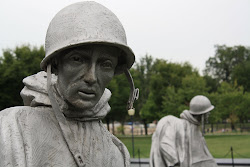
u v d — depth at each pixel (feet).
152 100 106.52
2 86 62.34
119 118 101.24
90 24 3.72
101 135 4.68
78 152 4.16
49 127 4.14
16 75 62.23
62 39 3.75
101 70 3.91
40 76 4.63
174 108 87.81
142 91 140.77
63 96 4.12
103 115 4.81
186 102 89.71
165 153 18.62
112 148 4.79
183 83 89.30
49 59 3.98
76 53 3.76
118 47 3.98
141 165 37.40
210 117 87.86
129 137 92.89
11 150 3.63
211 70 174.19
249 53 167.43
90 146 4.37
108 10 4.01
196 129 20.88
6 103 62.85
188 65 111.34
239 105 108.06
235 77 151.64
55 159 4.00
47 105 4.37
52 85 4.32
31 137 3.87
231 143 62.23
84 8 3.85
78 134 4.30
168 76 106.83
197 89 87.20
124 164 4.93
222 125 138.62
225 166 34.58
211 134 95.40
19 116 3.97
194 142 20.45
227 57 169.27
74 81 3.82
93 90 3.86
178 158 19.08
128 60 4.35
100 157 4.44
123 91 88.07
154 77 107.34
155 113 105.09
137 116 142.41
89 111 4.46
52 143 4.05
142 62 154.51
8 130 3.76
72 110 4.29
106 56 3.86
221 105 101.45
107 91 4.98
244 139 70.28
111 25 3.84
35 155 3.83
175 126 19.56
